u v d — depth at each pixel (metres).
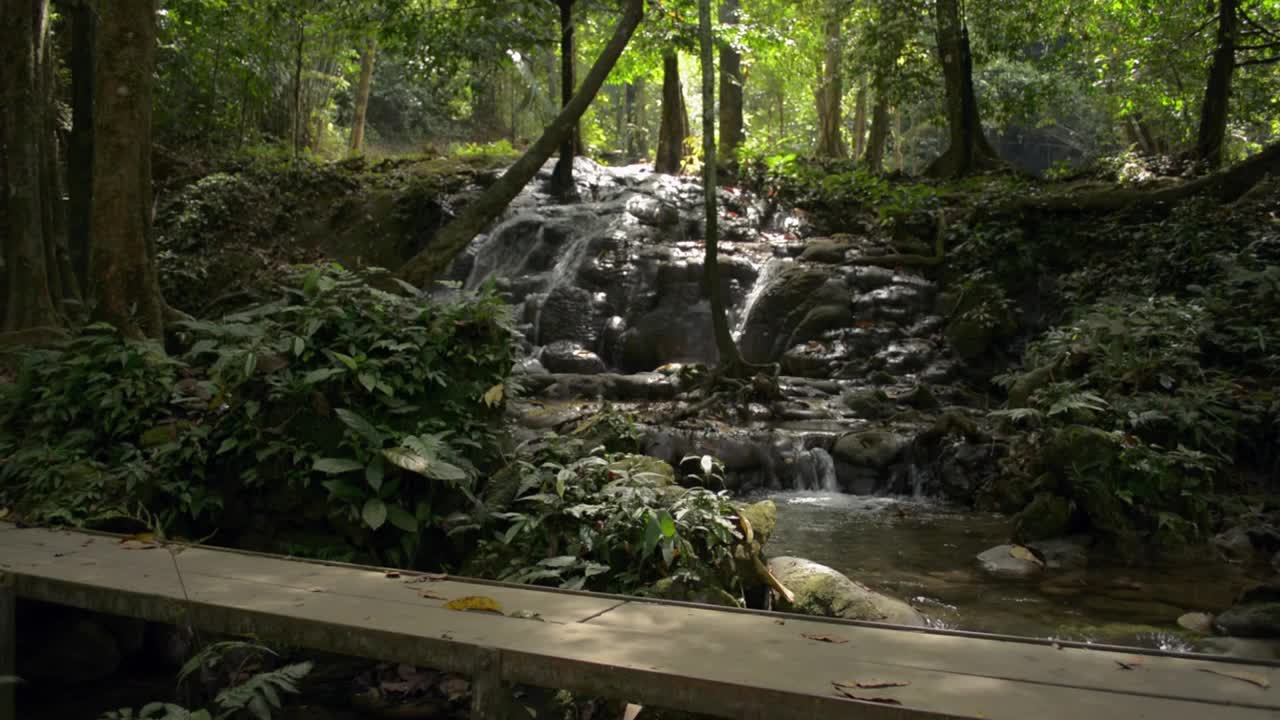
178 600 3.43
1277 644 4.59
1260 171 13.17
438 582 3.74
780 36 18.50
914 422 9.98
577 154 20.12
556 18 15.98
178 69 19.42
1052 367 9.28
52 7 15.62
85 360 5.71
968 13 19.95
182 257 15.48
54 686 4.37
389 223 16.69
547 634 3.05
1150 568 6.35
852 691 2.51
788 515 7.96
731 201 16.53
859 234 15.76
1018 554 6.43
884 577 6.10
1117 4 19.92
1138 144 24.41
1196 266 11.60
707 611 3.39
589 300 13.66
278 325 5.72
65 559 4.07
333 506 5.08
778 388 10.62
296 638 3.21
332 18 17.41
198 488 5.19
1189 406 7.84
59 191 10.12
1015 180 16.44
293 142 19.56
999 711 2.39
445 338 5.67
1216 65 15.78
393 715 4.07
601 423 6.56
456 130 32.06
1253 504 7.38
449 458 5.27
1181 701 2.49
